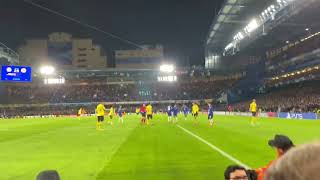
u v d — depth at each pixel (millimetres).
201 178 13906
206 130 37688
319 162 1542
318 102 70188
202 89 128000
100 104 44250
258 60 119125
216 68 120750
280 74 105562
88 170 16188
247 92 116500
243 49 109188
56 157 20641
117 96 130375
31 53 162250
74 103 128500
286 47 102000
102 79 134250
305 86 89188
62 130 43562
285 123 47531
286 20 78250
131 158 19359
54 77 111688
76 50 167500
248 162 17125
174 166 16625
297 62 96562
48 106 128375
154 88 131125
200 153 20531
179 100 127188
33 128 49469
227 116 77625
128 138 30688
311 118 56938
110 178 14359
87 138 31812
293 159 1590
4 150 24625
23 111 125000
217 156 19234
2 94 123375
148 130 39531
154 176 14516
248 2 73938
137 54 157750
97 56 168875
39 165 18062
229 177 5004
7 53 98625
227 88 123375
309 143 1621
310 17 77250
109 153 21594
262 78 114312
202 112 105312
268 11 73500
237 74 121875
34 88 131000
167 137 30641
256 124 46281
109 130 41219
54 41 165750
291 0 64625
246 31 91812
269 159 17875
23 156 21453
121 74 117562
